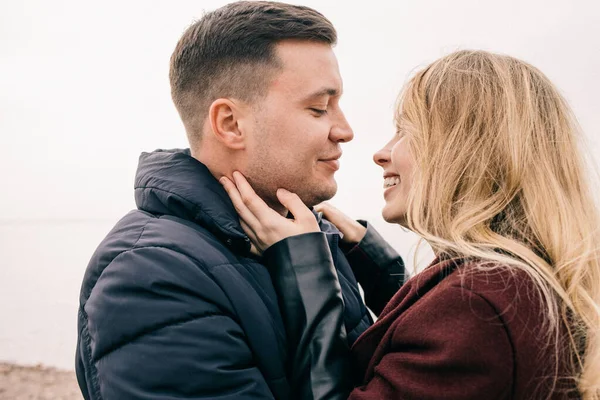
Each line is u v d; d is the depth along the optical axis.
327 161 1.41
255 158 1.36
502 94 1.14
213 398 0.97
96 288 1.09
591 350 0.95
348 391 1.08
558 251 1.03
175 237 1.14
